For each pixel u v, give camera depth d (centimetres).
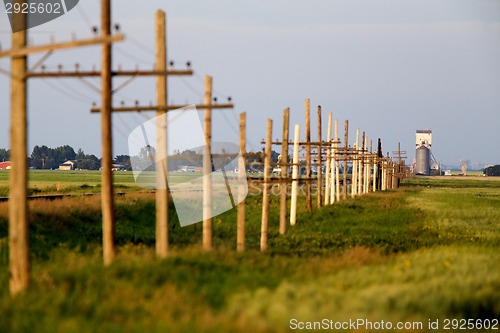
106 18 8981
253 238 16238
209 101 11400
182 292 7175
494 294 7488
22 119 7750
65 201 16425
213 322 5859
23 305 6719
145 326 5841
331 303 6638
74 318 6200
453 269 9112
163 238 10194
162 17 9819
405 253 11906
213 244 14050
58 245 12575
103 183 9269
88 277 7712
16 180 7775
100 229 14975
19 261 7775
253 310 6250
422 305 6950
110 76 9062
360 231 17725
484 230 17750
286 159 17700
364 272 8700
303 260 10450
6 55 7375
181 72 9162
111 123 9156
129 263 8362
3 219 13300
